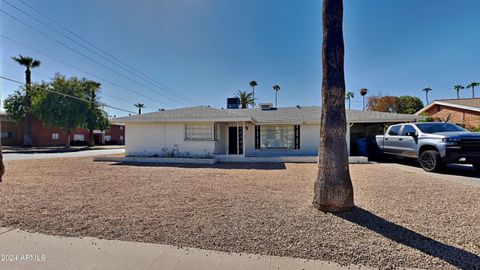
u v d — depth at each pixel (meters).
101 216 4.48
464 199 5.47
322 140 4.59
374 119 13.82
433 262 2.88
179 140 14.51
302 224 4.00
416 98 42.25
